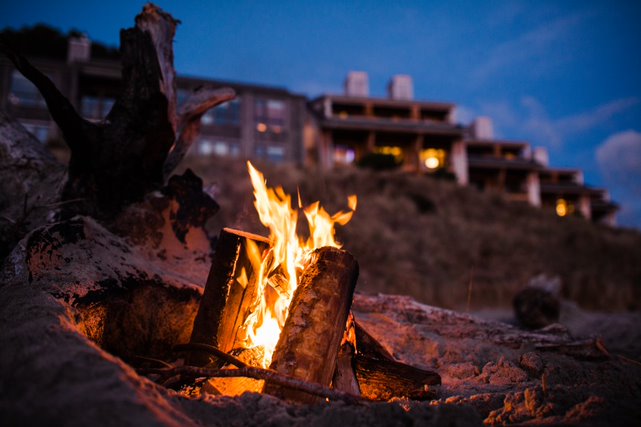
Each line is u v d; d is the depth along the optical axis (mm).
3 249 3426
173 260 4051
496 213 22297
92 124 3797
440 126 34406
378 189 21016
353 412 2023
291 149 29891
